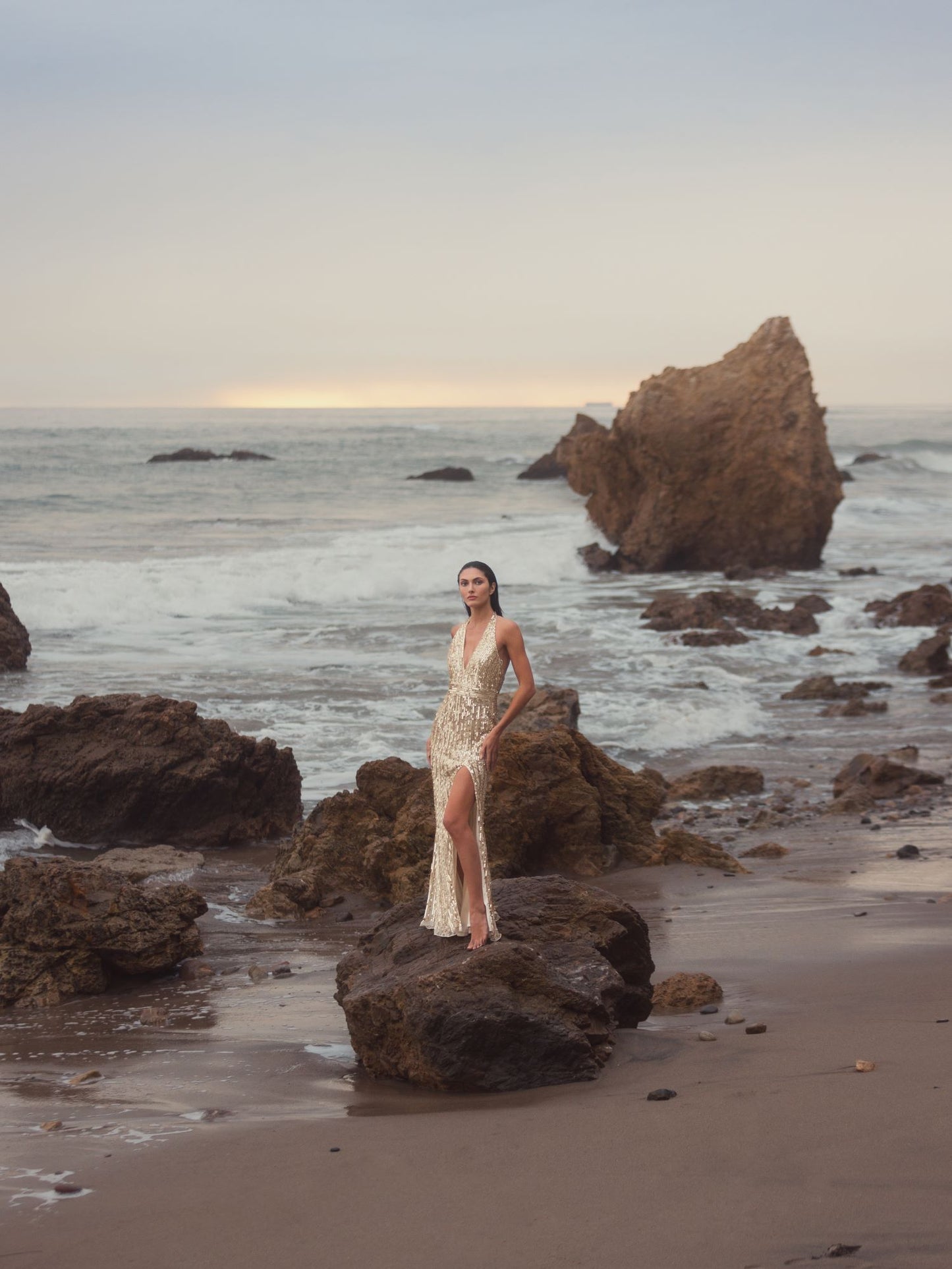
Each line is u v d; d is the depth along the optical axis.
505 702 14.68
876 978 6.91
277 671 19.55
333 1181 4.23
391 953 6.18
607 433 38.28
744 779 14.05
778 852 11.16
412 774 11.05
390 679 19.08
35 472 55.72
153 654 21.00
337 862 10.77
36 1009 7.63
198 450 68.31
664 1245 3.50
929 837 11.72
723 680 20.33
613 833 11.27
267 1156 4.54
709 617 25.20
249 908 9.97
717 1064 5.42
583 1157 4.28
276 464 67.94
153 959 8.16
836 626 25.92
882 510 50.38
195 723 12.77
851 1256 3.31
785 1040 5.71
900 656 22.89
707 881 10.23
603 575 34.84
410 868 10.18
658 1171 4.08
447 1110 5.14
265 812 12.78
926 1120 4.28
